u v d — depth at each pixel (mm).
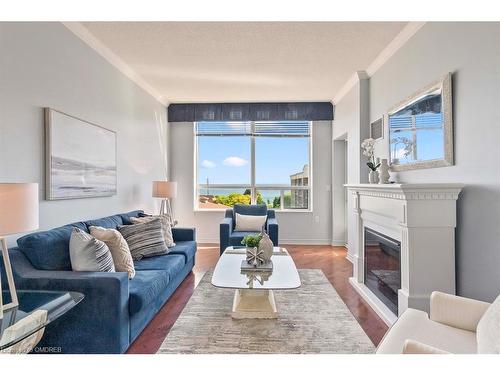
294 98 5332
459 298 1596
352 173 4430
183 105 5570
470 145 2078
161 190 4383
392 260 2676
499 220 1856
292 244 5734
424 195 2234
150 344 2148
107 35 2980
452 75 2256
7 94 2045
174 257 3172
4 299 1677
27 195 1490
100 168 3176
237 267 2725
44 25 2379
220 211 5809
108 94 3408
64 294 1752
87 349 1899
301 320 2521
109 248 2402
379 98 3664
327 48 3324
